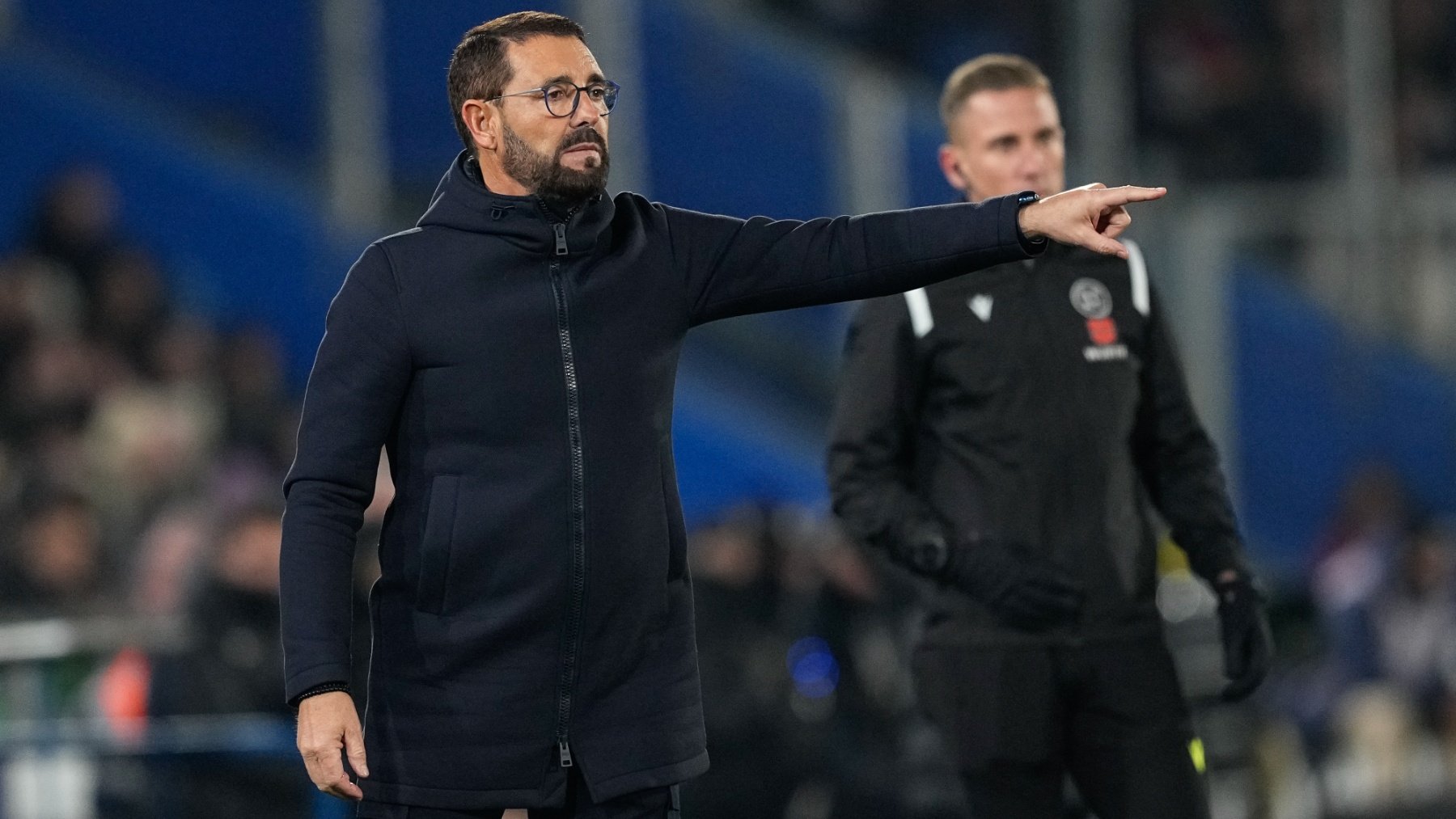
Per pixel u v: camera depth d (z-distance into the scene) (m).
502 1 28.92
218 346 28.45
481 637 9.52
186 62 29.42
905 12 35.28
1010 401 12.38
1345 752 27.14
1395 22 34.06
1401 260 32.00
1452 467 31.52
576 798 9.80
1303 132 34.19
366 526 16.48
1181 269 30.92
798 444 30.64
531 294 9.62
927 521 12.40
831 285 9.98
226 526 18.36
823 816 21.05
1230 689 12.58
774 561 21.56
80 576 24.05
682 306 10.02
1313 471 31.08
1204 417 30.45
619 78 28.36
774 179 29.31
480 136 9.88
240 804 16.64
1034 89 12.90
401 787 9.62
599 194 9.82
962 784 12.64
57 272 28.16
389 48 29.16
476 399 9.53
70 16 29.47
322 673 9.23
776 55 29.39
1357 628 27.98
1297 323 31.25
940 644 12.61
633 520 9.67
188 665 17.86
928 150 29.73
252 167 28.98
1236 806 22.80
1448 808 24.91
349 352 9.59
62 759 16.89
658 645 9.83
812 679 21.45
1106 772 12.37
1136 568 12.43
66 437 27.23
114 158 28.81
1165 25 34.44
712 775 20.75
